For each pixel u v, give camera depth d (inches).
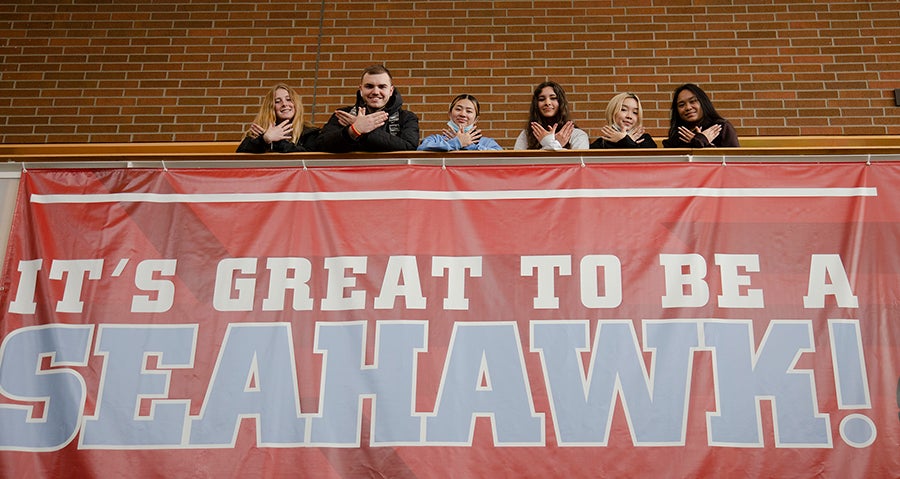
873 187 206.4
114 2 332.2
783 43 321.7
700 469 187.5
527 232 205.6
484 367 196.1
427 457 190.2
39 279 206.2
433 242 205.8
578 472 188.1
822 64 318.7
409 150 224.8
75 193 212.7
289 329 200.8
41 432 195.2
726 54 321.1
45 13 331.9
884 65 317.7
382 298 201.9
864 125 310.7
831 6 326.3
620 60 322.3
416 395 194.4
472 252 204.7
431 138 251.6
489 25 328.8
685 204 206.4
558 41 325.7
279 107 243.0
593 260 203.0
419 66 324.2
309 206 209.9
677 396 192.5
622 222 205.6
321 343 199.5
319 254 206.2
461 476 188.7
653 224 205.2
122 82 323.6
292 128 241.9
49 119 319.3
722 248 203.2
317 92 322.0
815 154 209.5
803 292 199.5
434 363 196.9
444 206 208.5
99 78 324.2
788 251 202.5
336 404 194.7
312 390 195.9
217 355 199.5
